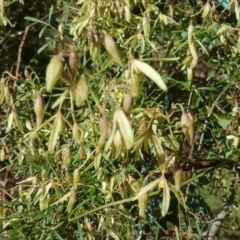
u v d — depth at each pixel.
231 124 0.40
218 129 0.41
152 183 0.27
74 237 0.36
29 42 0.66
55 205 0.35
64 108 0.39
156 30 0.44
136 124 0.30
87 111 0.37
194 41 0.34
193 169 0.39
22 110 0.42
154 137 0.27
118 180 0.33
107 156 0.32
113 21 0.37
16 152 0.45
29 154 0.39
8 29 0.66
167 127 0.37
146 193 0.27
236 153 0.39
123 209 0.34
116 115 0.24
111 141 0.24
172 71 0.51
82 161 0.35
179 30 0.42
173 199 0.46
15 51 0.66
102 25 0.36
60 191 0.35
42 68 0.68
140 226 0.38
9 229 0.34
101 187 0.34
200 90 0.41
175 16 0.50
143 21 0.37
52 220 0.35
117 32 0.37
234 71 0.43
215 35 0.41
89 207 0.34
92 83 0.37
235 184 0.43
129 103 0.24
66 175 0.33
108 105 0.36
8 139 0.46
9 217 0.34
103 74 0.36
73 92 0.23
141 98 0.39
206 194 0.50
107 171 0.34
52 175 0.36
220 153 0.43
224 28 0.37
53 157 0.36
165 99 0.51
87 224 0.34
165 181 0.27
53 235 0.33
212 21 0.38
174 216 0.46
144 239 0.44
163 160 0.27
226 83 0.45
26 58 0.67
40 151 0.38
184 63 0.39
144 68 0.24
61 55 0.22
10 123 0.33
